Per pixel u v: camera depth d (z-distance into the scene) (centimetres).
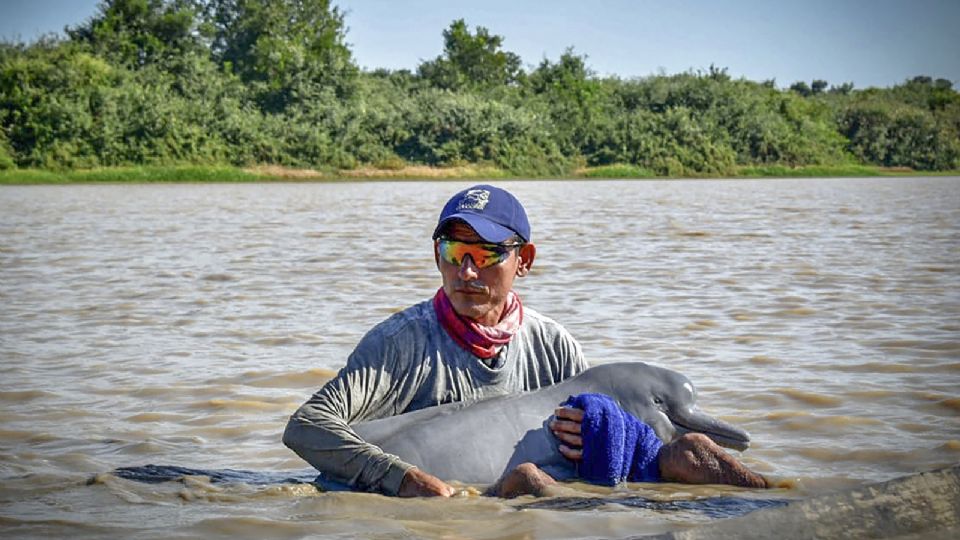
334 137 5619
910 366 688
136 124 5144
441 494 419
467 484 439
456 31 7644
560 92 6712
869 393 616
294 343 793
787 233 1842
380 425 449
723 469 439
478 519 396
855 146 7212
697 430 465
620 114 6531
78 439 538
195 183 4925
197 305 988
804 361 709
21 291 1097
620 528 385
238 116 5422
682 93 6738
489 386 461
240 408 603
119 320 905
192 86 5638
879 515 322
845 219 2239
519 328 469
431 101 5897
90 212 2578
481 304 452
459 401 458
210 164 5247
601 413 438
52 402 615
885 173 6838
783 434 535
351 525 391
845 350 745
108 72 5406
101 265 1347
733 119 6638
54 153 4962
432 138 5784
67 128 5016
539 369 473
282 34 6706
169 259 1416
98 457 507
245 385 657
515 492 425
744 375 670
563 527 386
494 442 445
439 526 389
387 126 5738
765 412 578
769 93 7231
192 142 5216
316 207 2817
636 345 773
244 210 2664
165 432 553
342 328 856
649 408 461
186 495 435
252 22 6656
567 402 450
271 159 5403
